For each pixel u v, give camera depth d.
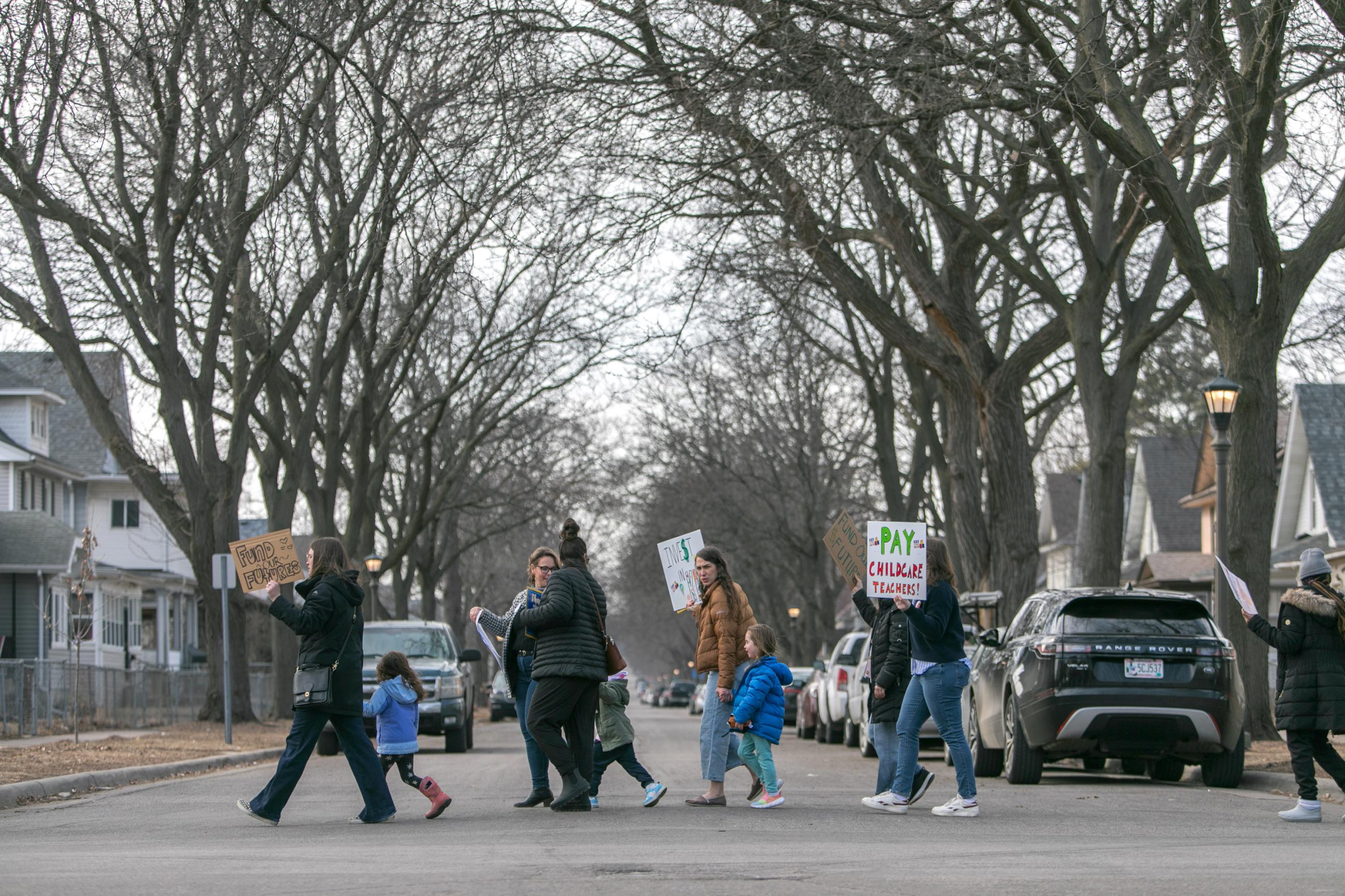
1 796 18.09
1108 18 26.31
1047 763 26.98
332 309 41.47
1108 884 9.88
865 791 19.80
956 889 9.64
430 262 38.44
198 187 34.00
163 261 35.12
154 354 36.25
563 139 28.80
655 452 68.38
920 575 14.80
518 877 10.22
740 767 25.69
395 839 13.14
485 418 59.31
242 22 29.02
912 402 50.47
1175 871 10.68
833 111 26.38
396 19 30.61
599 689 16.08
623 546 90.94
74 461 68.56
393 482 65.81
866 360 47.84
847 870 10.67
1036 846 12.41
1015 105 25.73
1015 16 24.45
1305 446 51.84
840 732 35.53
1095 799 18.08
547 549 16.22
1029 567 35.59
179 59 31.34
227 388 48.00
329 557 14.56
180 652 76.62
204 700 47.38
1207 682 19.89
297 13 28.61
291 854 11.89
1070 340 34.69
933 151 31.72
